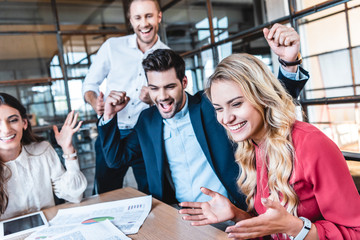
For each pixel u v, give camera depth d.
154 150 1.49
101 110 1.56
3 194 1.34
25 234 1.06
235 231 0.70
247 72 0.84
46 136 3.78
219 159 1.36
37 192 1.43
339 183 0.79
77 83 3.98
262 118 0.89
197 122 1.38
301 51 2.17
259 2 3.58
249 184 1.07
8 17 4.20
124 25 4.23
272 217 0.70
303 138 0.84
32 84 3.82
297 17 1.92
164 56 1.29
